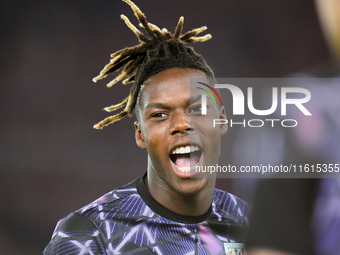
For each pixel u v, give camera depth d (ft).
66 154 139.44
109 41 146.61
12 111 141.69
